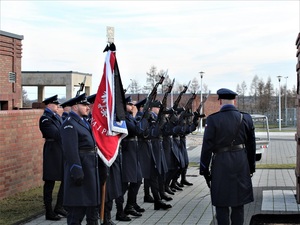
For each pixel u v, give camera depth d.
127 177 8.73
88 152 7.04
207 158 6.89
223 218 6.88
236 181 6.80
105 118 7.59
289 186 12.79
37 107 20.44
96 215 7.56
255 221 8.67
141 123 8.86
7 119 10.70
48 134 9.06
